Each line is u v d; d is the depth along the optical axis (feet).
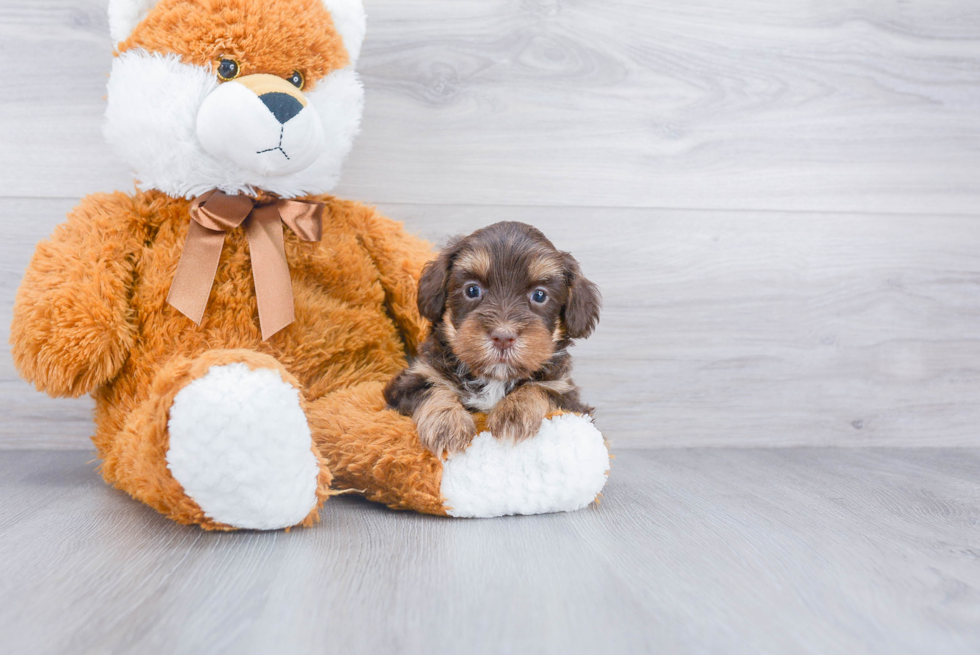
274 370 5.10
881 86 8.83
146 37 5.83
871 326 9.03
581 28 8.34
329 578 4.43
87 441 8.10
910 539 5.48
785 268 8.85
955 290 9.12
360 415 6.03
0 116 7.67
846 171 8.86
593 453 5.91
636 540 5.31
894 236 9.00
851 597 4.36
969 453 8.82
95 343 5.72
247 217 6.29
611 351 8.68
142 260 6.14
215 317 6.18
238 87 5.65
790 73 8.68
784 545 5.28
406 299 7.27
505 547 5.09
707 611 4.10
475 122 8.30
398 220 8.13
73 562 4.66
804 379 8.96
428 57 8.17
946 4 8.81
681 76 8.53
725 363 8.84
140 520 5.57
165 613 3.91
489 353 5.63
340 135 6.50
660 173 8.59
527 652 3.58
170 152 5.85
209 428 4.75
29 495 6.29
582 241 8.54
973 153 9.04
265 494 4.99
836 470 7.81
